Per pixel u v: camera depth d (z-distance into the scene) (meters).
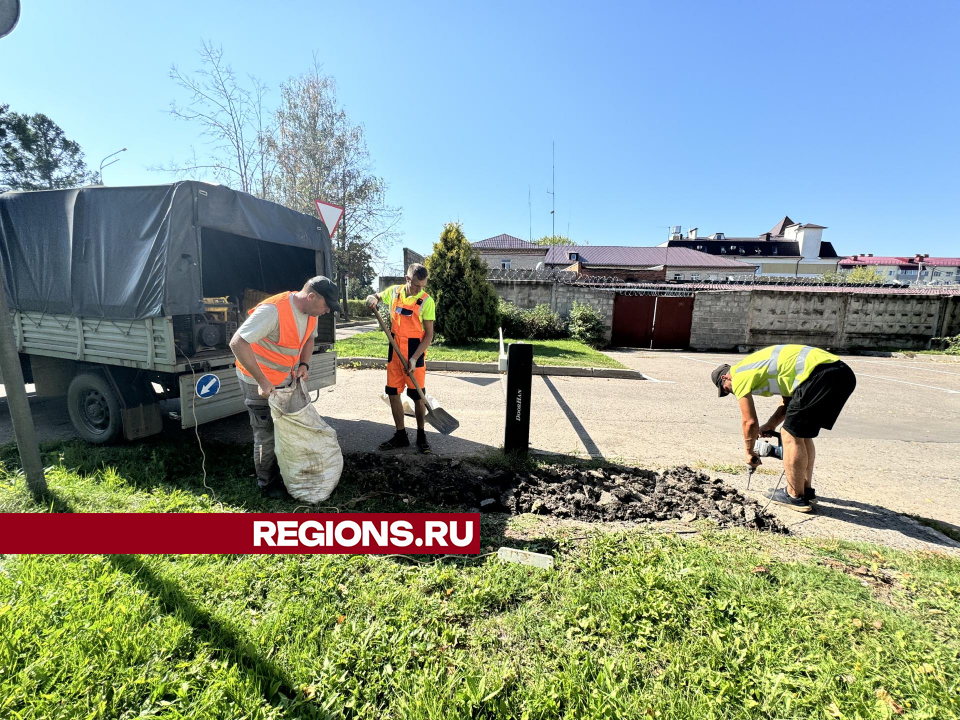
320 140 20.95
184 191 3.58
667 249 44.44
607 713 1.58
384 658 1.79
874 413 6.57
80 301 3.95
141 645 1.73
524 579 2.31
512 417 4.11
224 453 3.97
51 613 1.86
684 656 1.84
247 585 2.17
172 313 3.53
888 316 14.52
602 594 2.20
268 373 2.98
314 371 4.95
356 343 11.16
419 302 4.15
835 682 1.74
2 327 2.74
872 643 1.94
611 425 5.46
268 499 3.11
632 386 7.93
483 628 1.97
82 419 4.17
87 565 2.21
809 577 2.39
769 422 3.83
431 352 10.20
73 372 4.71
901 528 3.13
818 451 4.80
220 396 3.95
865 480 4.00
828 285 20.08
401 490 3.37
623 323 14.61
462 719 1.53
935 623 2.10
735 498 3.44
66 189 3.99
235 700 1.55
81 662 1.64
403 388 4.26
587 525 2.96
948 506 3.52
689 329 14.53
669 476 3.86
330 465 3.17
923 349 14.66
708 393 7.50
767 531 2.97
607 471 3.96
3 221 4.38
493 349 10.99
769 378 3.39
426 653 1.82
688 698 1.66
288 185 20.45
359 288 30.17
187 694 1.57
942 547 2.88
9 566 2.18
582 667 1.78
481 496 3.38
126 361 3.76
